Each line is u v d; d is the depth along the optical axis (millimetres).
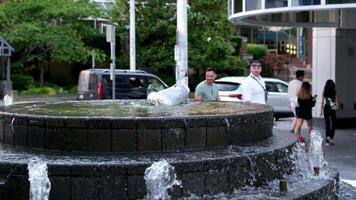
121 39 37562
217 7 35875
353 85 20250
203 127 7207
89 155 6812
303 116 15180
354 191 8828
